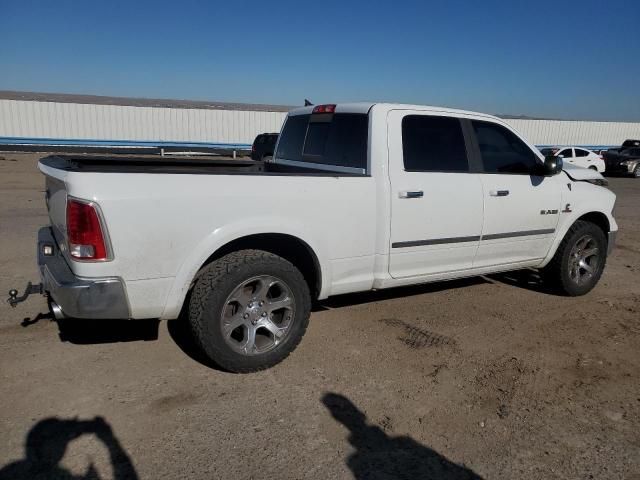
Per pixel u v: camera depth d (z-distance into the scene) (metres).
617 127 36.22
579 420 3.29
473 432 3.12
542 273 5.80
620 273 6.91
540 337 4.58
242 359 3.64
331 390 3.54
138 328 4.45
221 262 3.54
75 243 3.09
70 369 3.69
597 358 4.19
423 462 2.84
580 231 5.51
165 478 2.62
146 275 3.24
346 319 4.85
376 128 4.18
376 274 4.25
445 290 5.83
